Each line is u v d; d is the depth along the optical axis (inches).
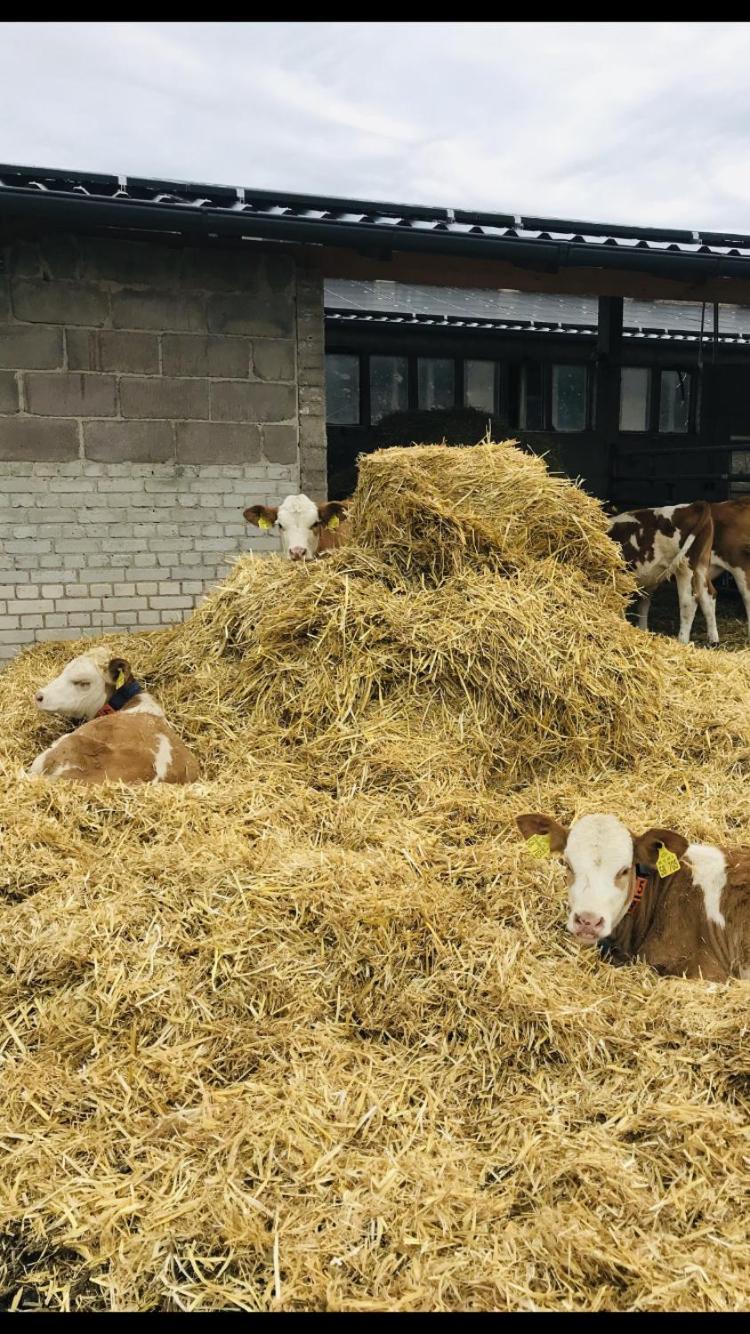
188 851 140.6
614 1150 91.5
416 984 116.8
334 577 210.1
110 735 180.2
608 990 119.5
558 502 228.5
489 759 188.5
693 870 128.6
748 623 373.4
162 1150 93.8
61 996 112.9
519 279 361.4
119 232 282.8
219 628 222.2
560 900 137.8
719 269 324.8
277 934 123.6
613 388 463.8
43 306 279.6
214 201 277.4
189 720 202.1
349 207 286.4
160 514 299.7
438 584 210.5
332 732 187.8
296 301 306.8
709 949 125.0
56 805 152.0
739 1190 86.1
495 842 156.3
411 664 194.7
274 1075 103.6
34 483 285.9
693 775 193.6
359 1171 90.0
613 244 311.3
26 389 281.3
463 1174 90.0
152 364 293.0
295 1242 82.7
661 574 364.5
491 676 194.1
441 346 587.5
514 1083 103.3
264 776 177.2
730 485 633.0
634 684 209.2
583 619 211.9
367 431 563.2
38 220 273.3
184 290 293.1
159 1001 112.0
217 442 303.1
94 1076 102.8
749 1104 96.8
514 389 609.9
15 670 264.1
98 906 125.9
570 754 194.7
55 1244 85.3
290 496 287.3
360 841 152.7
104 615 298.0
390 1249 81.8
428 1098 100.3
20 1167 92.4
